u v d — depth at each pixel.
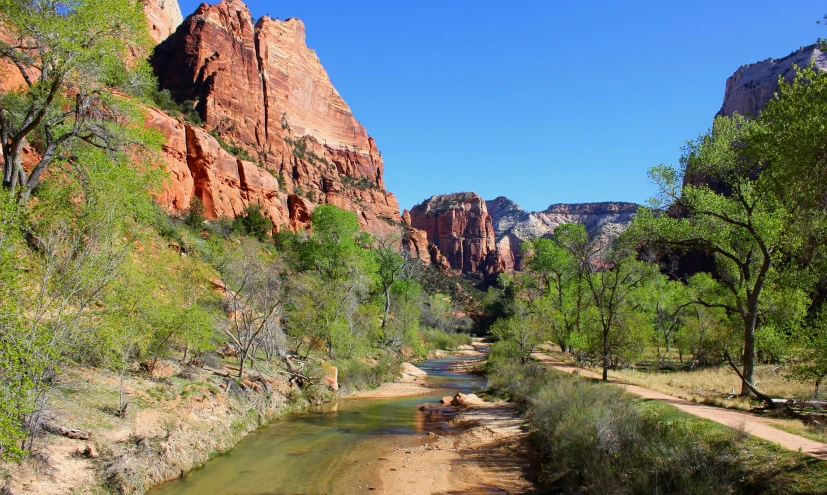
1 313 8.31
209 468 12.74
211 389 16.72
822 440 9.84
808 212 10.13
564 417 13.27
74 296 11.37
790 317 23.91
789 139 9.75
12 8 14.27
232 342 23.50
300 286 27.38
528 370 26.38
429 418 20.59
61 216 11.27
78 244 11.44
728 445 9.21
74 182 13.71
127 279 13.49
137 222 15.91
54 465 9.26
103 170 14.42
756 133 11.06
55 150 15.65
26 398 8.66
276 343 24.58
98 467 9.98
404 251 63.47
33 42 16.14
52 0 14.66
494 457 14.34
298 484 11.89
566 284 47.28
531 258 48.09
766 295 24.52
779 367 25.55
